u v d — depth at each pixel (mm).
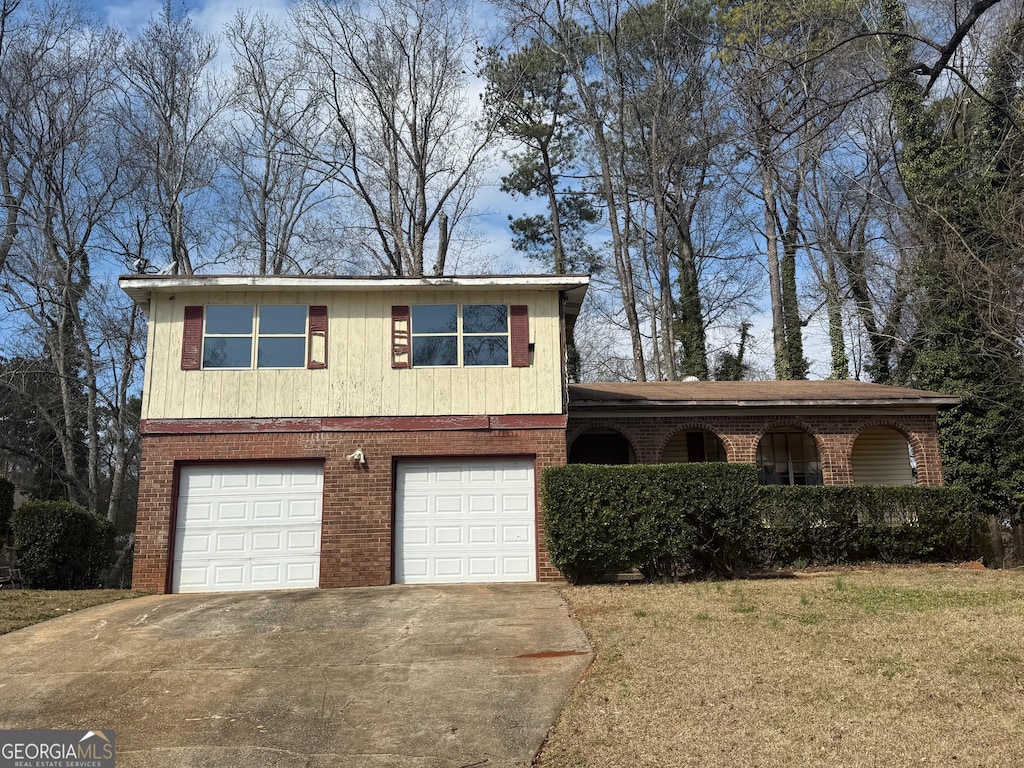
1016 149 20750
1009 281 19250
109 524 16484
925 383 23594
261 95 29625
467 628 9609
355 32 28188
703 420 18000
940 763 5195
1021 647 7543
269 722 6695
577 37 31641
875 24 20859
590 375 40031
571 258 37875
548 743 6086
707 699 6586
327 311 14695
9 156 26094
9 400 26625
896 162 24891
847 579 12250
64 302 26875
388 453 14227
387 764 5840
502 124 31562
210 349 14430
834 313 30516
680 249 35656
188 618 10523
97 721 6844
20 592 12672
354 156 29141
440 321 14805
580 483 12617
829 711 6160
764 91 17688
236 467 14148
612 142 34625
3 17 26016
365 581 13727
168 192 29062
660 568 12562
